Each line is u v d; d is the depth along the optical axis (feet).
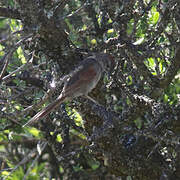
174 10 33.55
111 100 37.52
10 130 40.52
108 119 30.71
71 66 31.24
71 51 31.01
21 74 36.94
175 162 33.86
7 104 33.17
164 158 35.70
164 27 33.96
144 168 34.24
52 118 39.70
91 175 45.70
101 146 32.55
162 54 36.76
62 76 31.24
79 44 38.93
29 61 31.65
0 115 32.07
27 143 48.47
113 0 34.42
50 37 29.86
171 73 34.01
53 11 30.81
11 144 48.96
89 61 30.78
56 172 47.85
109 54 32.24
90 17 39.34
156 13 37.63
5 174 40.14
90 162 46.62
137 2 36.99
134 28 33.19
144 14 36.73
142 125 42.75
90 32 34.42
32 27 28.86
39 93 36.42
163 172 33.99
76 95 30.25
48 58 31.89
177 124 33.83
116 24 33.17
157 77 34.40
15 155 48.65
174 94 39.99
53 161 47.78
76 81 29.99
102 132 30.35
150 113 35.32
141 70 33.86
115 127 30.91
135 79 36.11
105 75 36.76
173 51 37.42
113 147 32.63
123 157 33.76
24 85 36.37
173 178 34.01
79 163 45.91
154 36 33.27
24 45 32.04
